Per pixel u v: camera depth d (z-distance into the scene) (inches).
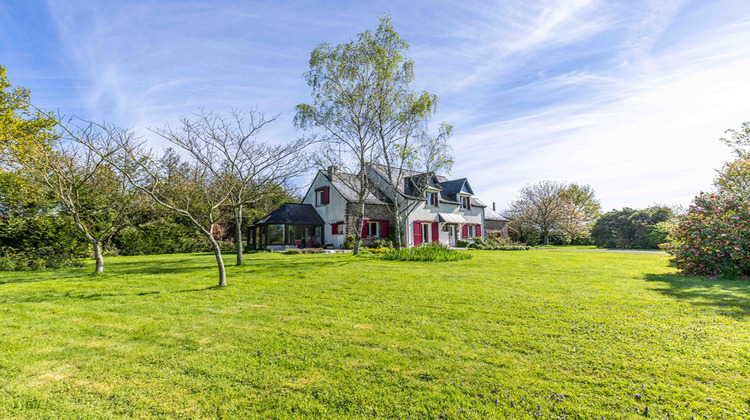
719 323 195.5
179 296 292.0
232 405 115.8
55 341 177.5
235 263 569.9
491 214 1427.2
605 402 114.0
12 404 115.2
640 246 1113.4
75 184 436.5
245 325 205.9
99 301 272.4
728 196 418.3
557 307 240.2
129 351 163.9
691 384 125.3
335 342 175.0
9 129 365.1
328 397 120.2
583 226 1590.8
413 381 131.4
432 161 758.5
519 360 150.1
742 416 104.1
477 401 116.3
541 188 1652.3
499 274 414.0
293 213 1037.8
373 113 738.8
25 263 498.6
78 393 123.8
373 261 584.1
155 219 805.9
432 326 200.5
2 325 205.6
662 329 186.5
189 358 155.1
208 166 432.1
